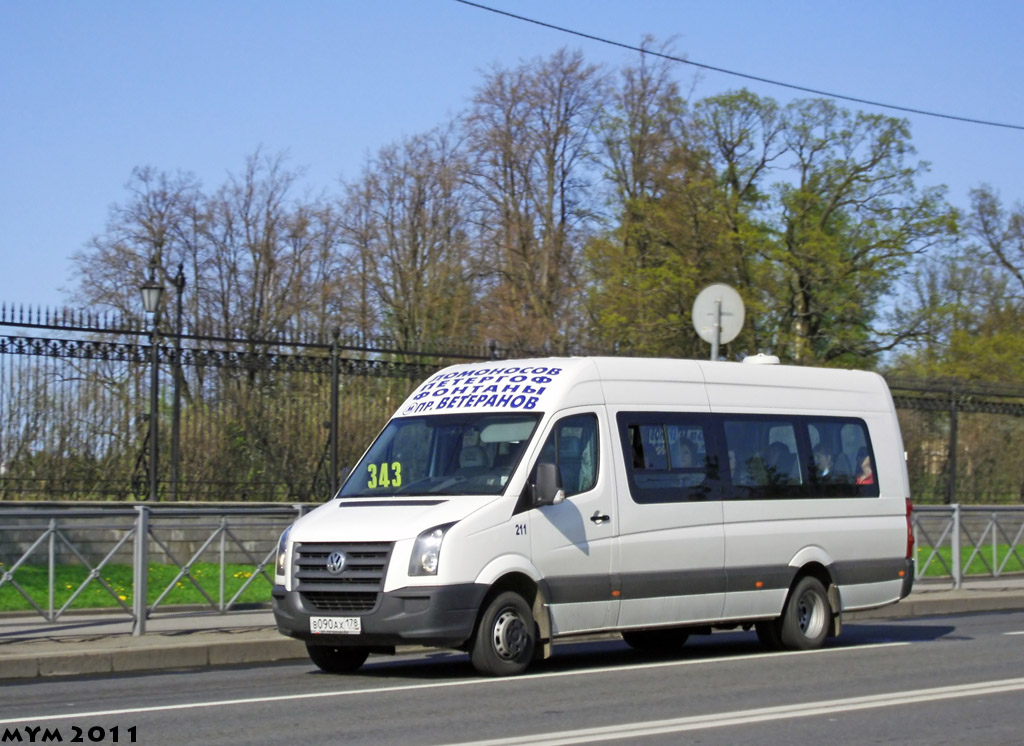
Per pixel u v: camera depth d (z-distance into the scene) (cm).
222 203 4362
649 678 1046
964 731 807
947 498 2492
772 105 3878
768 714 860
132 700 930
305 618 1025
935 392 2475
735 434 1255
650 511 1153
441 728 796
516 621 1047
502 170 4159
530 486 1065
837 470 1345
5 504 1541
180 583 1320
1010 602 1888
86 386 1625
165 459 1689
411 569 996
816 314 3791
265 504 1672
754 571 1234
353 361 1789
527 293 4044
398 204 4400
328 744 741
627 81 3944
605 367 1168
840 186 3897
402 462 1130
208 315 4081
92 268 4066
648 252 3694
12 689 1004
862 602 1348
